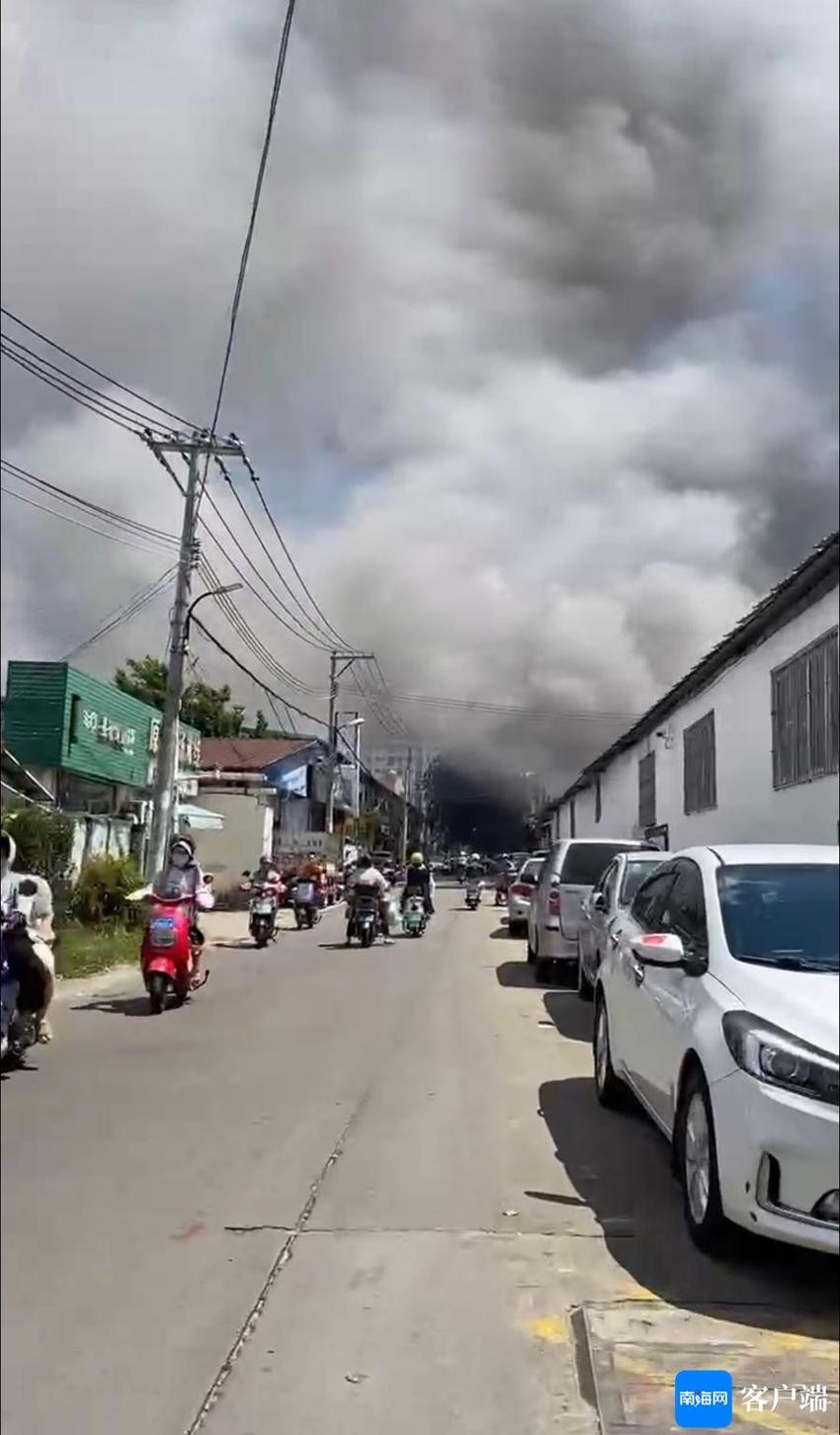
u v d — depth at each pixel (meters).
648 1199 6.43
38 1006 9.83
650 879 8.55
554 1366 4.48
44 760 23.72
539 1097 8.91
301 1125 8.00
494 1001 14.30
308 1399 4.21
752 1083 5.16
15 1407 4.14
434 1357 4.54
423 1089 9.16
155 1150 7.32
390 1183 6.68
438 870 109.62
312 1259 5.51
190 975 13.45
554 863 16.27
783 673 18.31
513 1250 5.64
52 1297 5.06
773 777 18.81
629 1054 7.55
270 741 53.19
